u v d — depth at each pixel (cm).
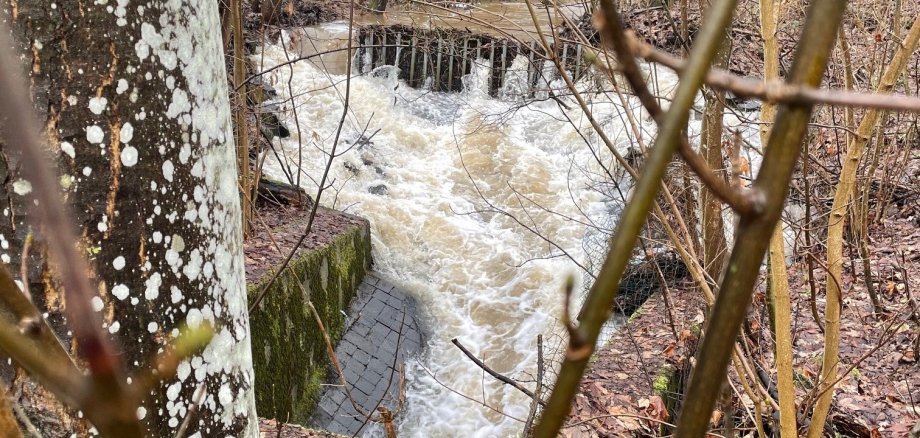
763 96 57
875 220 805
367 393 741
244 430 194
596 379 521
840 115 642
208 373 178
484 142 1234
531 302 897
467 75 1405
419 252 997
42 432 154
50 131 143
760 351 438
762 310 499
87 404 40
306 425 681
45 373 40
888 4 711
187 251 169
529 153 1191
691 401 66
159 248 162
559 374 51
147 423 164
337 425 696
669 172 453
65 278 39
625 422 464
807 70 59
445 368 803
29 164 37
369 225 938
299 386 684
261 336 597
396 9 1474
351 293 860
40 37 140
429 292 932
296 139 1201
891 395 510
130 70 151
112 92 149
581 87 649
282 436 379
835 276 260
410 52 1361
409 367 797
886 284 657
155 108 157
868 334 590
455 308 908
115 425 40
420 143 1281
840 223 256
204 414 178
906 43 220
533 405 263
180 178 166
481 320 886
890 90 228
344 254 823
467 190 1157
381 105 1355
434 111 1367
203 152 172
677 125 49
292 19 1449
